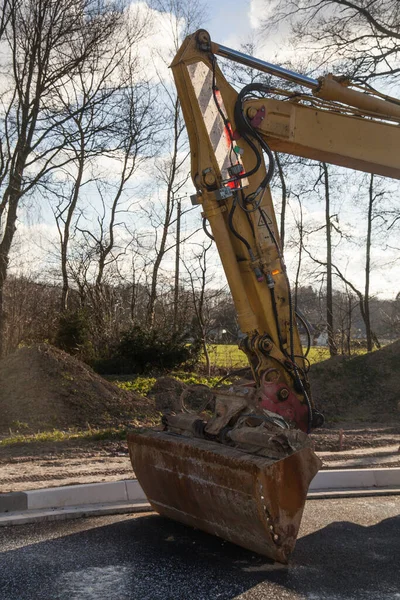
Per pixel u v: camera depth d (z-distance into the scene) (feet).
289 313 22.12
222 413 20.67
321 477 27.25
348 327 101.24
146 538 20.80
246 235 21.84
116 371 79.61
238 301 21.34
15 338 79.71
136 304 103.50
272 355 21.50
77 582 17.39
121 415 44.96
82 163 98.02
